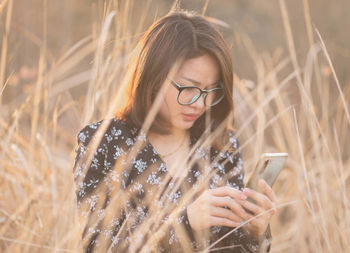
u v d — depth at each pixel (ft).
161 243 4.27
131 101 4.63
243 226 4.51
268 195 4.10
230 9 22.17
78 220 4.44
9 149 6.37
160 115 4.56
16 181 6.11
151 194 4.48
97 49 5.60
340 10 18.02
